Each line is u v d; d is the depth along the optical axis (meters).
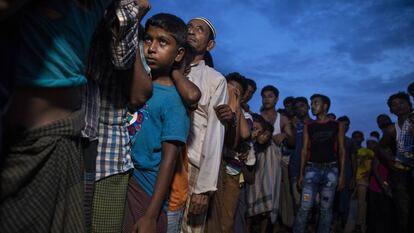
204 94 2.33
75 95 1.22
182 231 2.28
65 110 1.18
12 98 1.05
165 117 1.76
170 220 1.87
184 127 1.79
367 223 5.85
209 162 2.27
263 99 6.24
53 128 1.13
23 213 1.05
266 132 4.69
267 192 4.75
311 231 6.62
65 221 1.18
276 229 6.44
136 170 1.73
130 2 1.39
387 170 5.61
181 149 1.90
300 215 5.75
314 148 5.83
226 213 3.20
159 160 1.77
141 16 1.54
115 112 1.59
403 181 5.13
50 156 1.12
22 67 1.06
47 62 1.10
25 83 1.06
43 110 1.12
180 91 1.82
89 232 1.44
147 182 1.74
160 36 1.80
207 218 2.61
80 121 1.23
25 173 1.05
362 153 8.30
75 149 1.21
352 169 8.25
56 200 1.15
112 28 1.39
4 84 0.97
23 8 1.05
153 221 1.64
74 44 1.17
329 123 5.85
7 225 1.03
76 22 1.18
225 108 2.33
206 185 2.25
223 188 3.18
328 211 5.69
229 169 3.23
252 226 5.37
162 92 1.81
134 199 1.72
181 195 1.90
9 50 1.00
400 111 5.22
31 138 1.09
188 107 1.86
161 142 1.76
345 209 7.99
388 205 5.57
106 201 1.53
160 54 1.79
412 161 5.07
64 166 1.16
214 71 2.45
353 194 8.97
